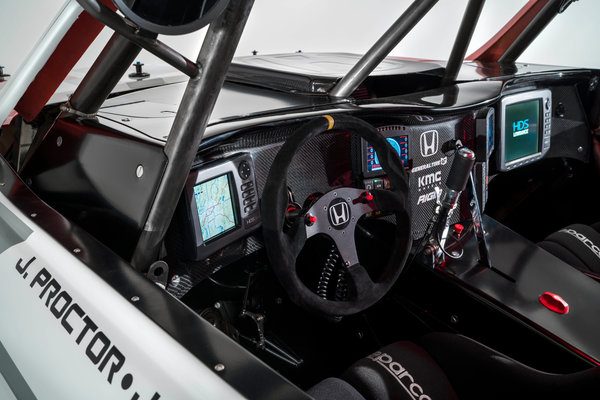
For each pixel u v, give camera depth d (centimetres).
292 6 423
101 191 103
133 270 82
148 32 64
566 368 130
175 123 79
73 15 99
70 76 168
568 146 213
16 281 91
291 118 122
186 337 66
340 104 140
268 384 58
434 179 157
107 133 104
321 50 457
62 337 79
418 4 124
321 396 99
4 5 300
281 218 99
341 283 145
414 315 158
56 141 115
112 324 73
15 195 107
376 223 158
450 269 152
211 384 59
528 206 228
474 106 153
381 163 116
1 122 118
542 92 189
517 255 162
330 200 109
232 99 145
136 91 159
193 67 71
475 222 154
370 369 110
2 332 91
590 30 525
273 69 162
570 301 144
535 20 205
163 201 88
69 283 82
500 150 179
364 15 469
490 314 142
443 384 108
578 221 229
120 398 67
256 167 121
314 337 158
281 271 102
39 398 80
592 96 212
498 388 103
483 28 526
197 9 58
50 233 92
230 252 123
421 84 184
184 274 114
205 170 106
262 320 142
